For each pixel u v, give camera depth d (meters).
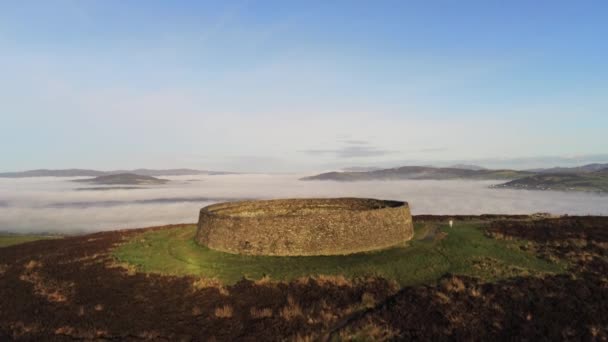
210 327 20.59
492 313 20.98
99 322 21.27
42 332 20.28
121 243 40.75
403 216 35.25
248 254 31.84
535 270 26.70
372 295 23.48
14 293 26.20
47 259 35.44
